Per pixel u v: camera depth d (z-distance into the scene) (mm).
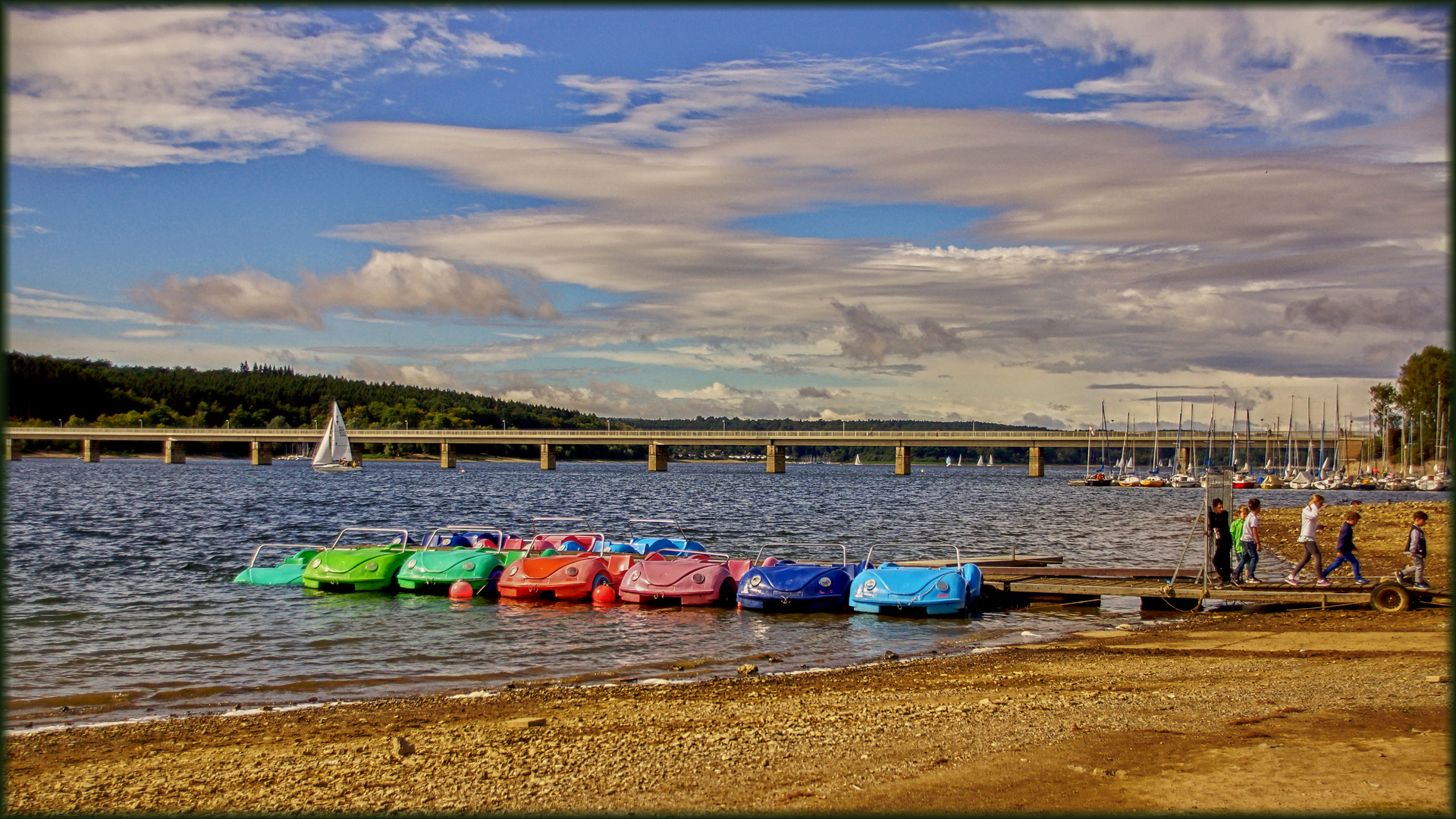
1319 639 17016
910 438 176875
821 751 9742
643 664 15688
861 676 14523
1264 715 10836
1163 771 8609
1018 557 28875
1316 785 8070
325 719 11773
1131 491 126938
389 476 138125
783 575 21203
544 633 18266
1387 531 45875
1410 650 15500
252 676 14648
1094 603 22984
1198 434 167375
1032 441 174625
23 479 109062
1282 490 137750
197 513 55406
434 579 22438
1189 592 21234
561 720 11375
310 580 23312
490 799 8406
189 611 20344
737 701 12508
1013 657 16109
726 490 104938
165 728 11352
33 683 14094
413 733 10812
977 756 9352
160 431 180250
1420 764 8633
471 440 184750
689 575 21750
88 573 26797
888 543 40031
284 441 181500
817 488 113500
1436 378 134500
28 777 9328
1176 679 13656
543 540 25078
